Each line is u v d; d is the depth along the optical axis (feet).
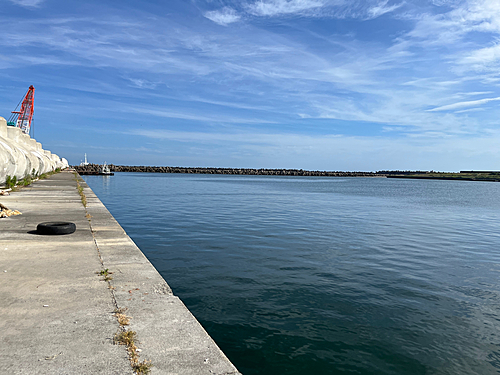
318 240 50.93
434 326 22.70
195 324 15.14
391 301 26.89
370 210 100.17
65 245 28.43
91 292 18.28
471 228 70.18
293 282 30.66
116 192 143.84
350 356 18.67
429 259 41.52
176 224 62.44
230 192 163.73
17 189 79.56
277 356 18.38
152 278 20.98
